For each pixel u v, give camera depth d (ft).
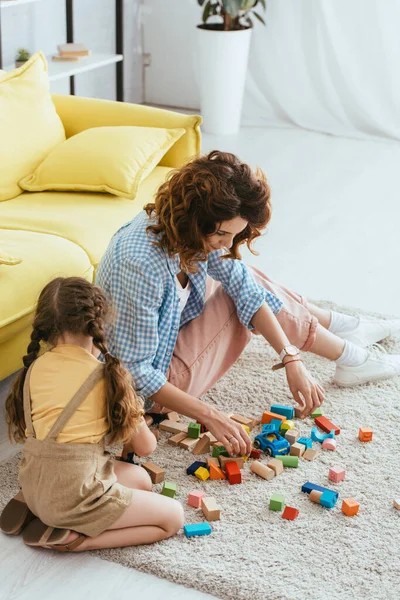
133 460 6.63
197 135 9.68
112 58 13.85
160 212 6.07
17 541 5.92
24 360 5.79
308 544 5.91
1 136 8.75
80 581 5.58
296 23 15.35
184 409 6.42
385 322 8.70
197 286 6.99
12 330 6.85
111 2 15.61
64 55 13.37
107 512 5.59
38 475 5.52
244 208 5.85
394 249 11.03
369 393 7.82
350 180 13.44
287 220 11.92
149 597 5.46
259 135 15.64
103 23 15.57
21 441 5.90
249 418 7.38
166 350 6.77
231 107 15.42
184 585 5.56
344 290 9.94
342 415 7.47
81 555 5.78
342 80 15.46
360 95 15.35
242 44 14.84
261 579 5.55
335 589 5.50
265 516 6.19
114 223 8.30
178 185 5.88
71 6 13.76
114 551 5.77
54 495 5.48
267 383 7.95
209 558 5.74
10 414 5.81
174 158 9.64
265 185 5.94
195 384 7.03
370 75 15.19
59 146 9.07
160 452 6.91
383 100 15.31
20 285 6.94
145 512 5.74
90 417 5.55
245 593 5.44
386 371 7.96
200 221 5.84
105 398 5.58
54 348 5.69
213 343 7.06
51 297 5.62
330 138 15.51
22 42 13.70
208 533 5.98
